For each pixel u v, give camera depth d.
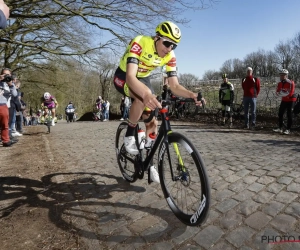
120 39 8.43
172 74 2.33
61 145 5.23
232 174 2.75
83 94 32.06
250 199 2.12
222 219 1.84
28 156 4.16
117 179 2.85
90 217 2.00
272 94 9.29
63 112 33.00
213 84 13.20
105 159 3.80
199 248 1.54
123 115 14.02
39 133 7.81
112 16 7.73
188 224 1.69
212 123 8.63
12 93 5.43
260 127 7.20
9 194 2.51
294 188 2.27
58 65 14.05
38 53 13.14
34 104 26.94
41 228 1.87
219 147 4.31
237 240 1.59
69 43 8.95
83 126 9.83
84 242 1.68
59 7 7.82
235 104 9.46
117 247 1.61
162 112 1.91
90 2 7.46
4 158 4.08
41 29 9.45
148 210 2.06
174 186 2.21
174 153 1.83
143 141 2.31
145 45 2.03
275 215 1.85
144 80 2.38
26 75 17.84
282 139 5.11
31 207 2.21
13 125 6.50
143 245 1.62
